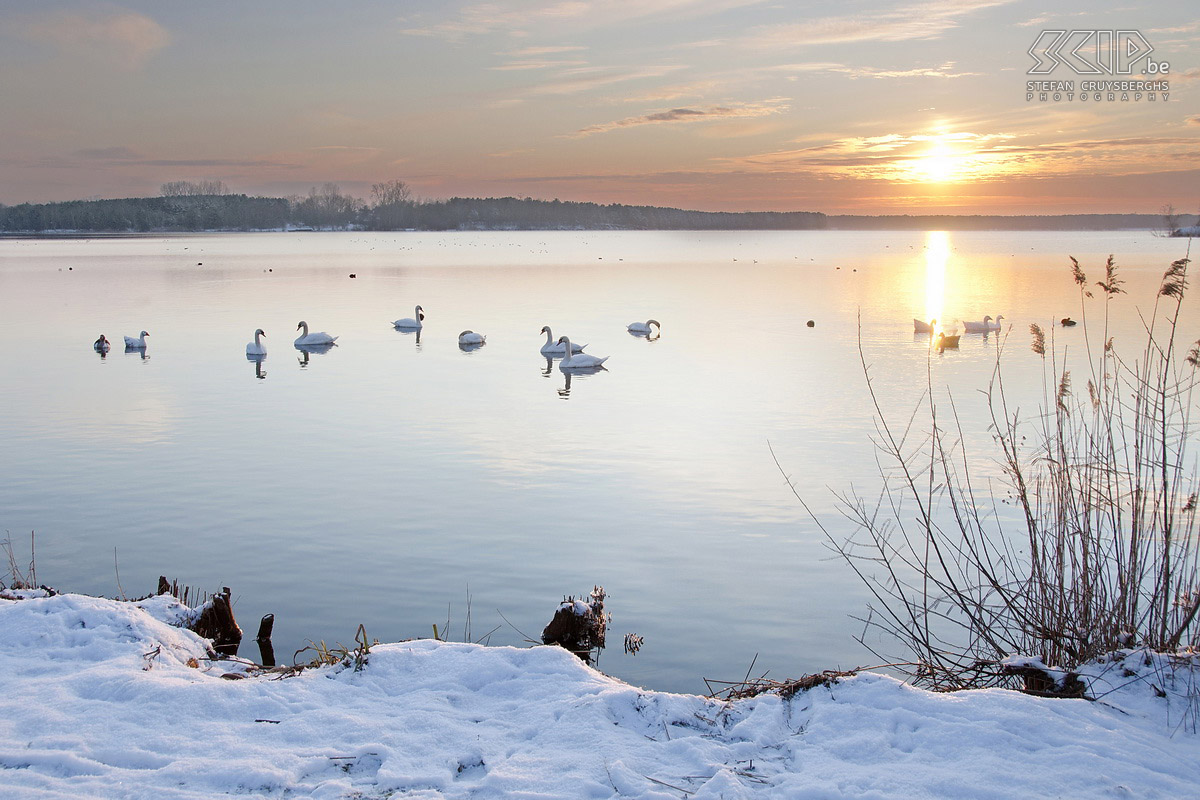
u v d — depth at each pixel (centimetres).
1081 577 668
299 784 444
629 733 496
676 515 1383
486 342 3522
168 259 9075
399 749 475
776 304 4862
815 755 469
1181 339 3083
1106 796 425
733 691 615
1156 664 575
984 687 629
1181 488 839
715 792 425
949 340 3178
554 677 567
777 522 1344
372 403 2294
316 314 4406
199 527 1327
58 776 446
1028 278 6569
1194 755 473
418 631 973
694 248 13738
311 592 1084
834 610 1030
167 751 473
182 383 2562
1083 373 2452
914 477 1540
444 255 10500
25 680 558
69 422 2042
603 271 7762
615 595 1081
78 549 1232
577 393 2425
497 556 1209
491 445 1833
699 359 2991
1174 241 14125
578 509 1412
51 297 5084
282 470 1639
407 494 1497
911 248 14162
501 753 476
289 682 564
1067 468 729
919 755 468
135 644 621
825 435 1873
